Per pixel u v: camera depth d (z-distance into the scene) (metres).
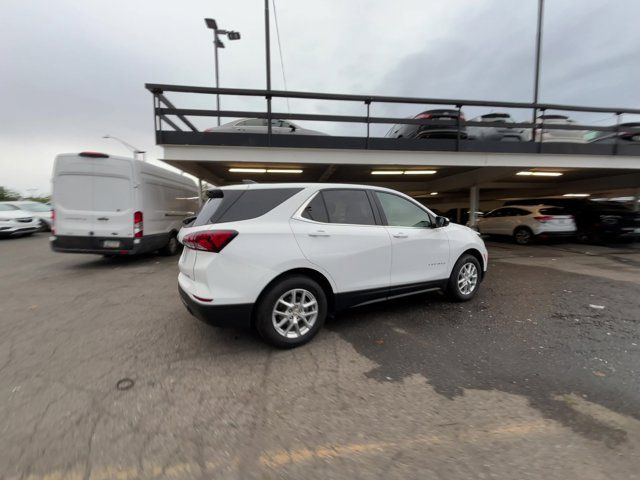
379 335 3.75
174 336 3.75
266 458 1.97
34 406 2.46
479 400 2.52
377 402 2.51
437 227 4.52
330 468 1.89
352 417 2.34
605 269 7.53
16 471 1.86
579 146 9.49
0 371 2.99
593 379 2.81
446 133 9.55
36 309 4.75
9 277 6.83
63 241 7.44
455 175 13.16
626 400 2.51
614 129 9.59
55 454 1.99
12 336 3.79
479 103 8.80
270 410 2.42
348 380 2.82
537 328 3.94
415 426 2.24
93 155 7.34
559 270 7.44
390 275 4.02
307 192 3.61
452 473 1.85
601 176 14.07
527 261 8.71
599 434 2.15
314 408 2.44
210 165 9.93
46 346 3.51
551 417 2.32
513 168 10.54
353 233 3.72
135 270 7.52
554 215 11.97
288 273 3.42
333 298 3.66
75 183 7.38
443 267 4.57
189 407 2.46
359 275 3.77
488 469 1.88
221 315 3.11
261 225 3.27
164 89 7.84
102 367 3.06
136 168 7.59
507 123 9.07
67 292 5.65
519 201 13.58
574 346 3.45
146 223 7.93
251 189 3.47
